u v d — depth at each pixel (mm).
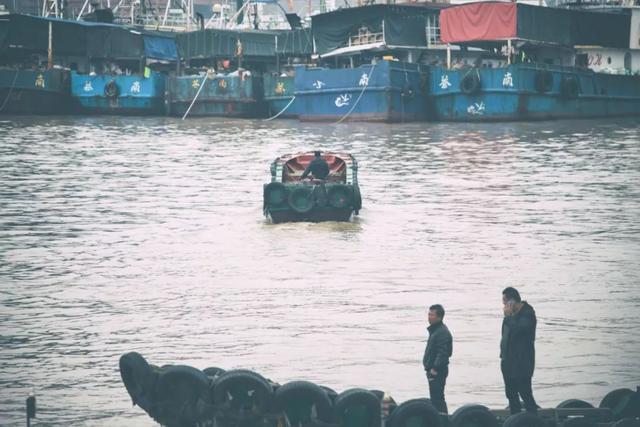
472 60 175375
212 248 64688
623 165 106125
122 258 62062
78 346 44281
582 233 69500
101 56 187875
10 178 97500
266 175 100062
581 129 147375
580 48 171625
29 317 48906
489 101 157375
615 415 33469
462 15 160375
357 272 57875
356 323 47344
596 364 41625
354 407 32281
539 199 83875
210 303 51250
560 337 45281
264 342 44594
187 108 179875
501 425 32906
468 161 109750
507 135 138750
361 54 178375
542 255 62438
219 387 32469
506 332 33438
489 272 57906
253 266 59562
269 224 72562
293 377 40062
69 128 155250
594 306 50531
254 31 194625
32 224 73500
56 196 86438
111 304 51219
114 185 93062
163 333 46156
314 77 165375
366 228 70875
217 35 190875
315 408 32281
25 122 166125
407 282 55500
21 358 42688
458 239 67250
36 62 193500
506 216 75938
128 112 181875
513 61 161750
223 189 90375
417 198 84000
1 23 181625
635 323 47406
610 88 166250
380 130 148500
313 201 71812
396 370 40844
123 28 187625
